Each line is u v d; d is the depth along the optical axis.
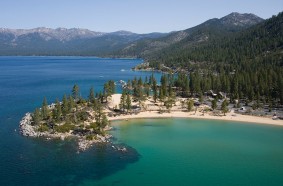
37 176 97.38
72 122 156.12
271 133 151.62
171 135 145.88
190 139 140.25
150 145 130.62
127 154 118.88
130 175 100.50
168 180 97.81
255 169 107.69
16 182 93.06
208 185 95.31
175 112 191.50
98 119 159.25
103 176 98.94
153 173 102.56
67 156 114.25
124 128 157.12
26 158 111.25
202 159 116.00
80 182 94.25
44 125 146.75
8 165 104.94
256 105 198.12
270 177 101.69
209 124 167.50
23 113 182.25
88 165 107.06
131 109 193.12
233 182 97.69
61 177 97.19
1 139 131.38
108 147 125.94
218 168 107.94
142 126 161.62
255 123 170.12
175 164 110.62
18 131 143.50
